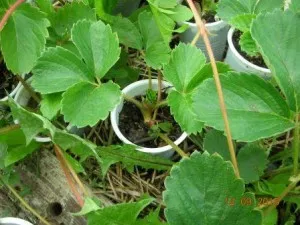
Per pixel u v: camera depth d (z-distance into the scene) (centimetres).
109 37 25
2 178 27
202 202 19
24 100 32
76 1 29
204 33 23
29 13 27
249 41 27
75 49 30
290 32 22
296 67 21
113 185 31
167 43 29
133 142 30
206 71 25
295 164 24
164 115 31
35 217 29
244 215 19
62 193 29
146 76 34
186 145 31
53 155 30
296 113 22
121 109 31
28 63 27
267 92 22
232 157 22
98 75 26
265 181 28
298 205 26
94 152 25
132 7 37
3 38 27
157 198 30
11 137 27
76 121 24
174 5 29
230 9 29
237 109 22
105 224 22
